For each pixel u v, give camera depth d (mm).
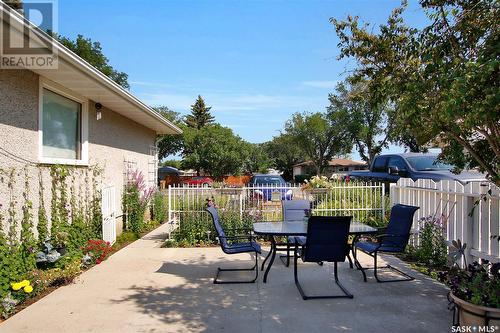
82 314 4371
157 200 13039
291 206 7594
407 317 4227
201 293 5148
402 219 6180
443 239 6504
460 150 4586
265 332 3859
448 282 3773
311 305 4652
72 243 6566
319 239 5152
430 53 3789
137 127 12281
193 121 60312
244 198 9180
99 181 8742
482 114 3029
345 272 6234
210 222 8797
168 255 7617
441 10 3834
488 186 5383
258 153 46906
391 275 6000
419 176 9547
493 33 3334
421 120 4023
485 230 5512
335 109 41094
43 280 5207
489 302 3246
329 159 46781
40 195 6090
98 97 7992
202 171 39188
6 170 5203
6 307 4344
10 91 5328
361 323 4070
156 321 4152
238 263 6922
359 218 9484
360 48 4531
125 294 5109
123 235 9594
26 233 5434
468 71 3016
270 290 5277
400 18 4320
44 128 6512
